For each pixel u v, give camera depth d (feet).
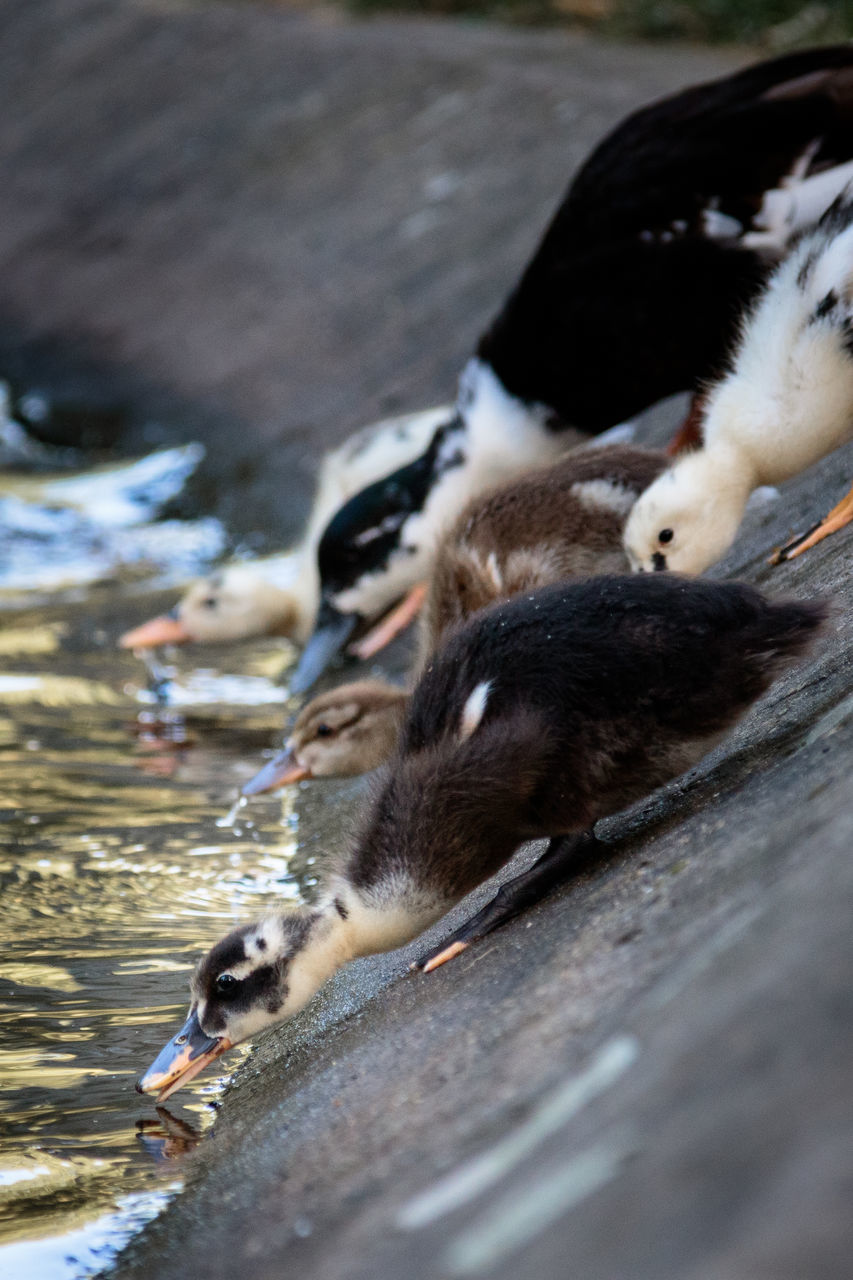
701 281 40.09
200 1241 17.39
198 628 52.29
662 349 41.16
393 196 81.76
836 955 11.14
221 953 24.40
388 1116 16.94
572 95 80.53
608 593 23.06
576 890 21.80
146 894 32.09
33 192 102.73
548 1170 11.18
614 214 40.57
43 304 94.63
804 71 41.14
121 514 69.05
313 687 46.44
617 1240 9.46
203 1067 24.09
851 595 26.04
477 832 23.27
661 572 23.65
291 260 82.89
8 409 86.53
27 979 28.12
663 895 17.87
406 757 24.38
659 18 99.71
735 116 39.91
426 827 23.47
